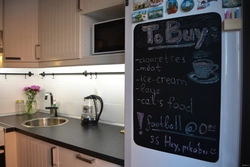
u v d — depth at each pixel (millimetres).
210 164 669
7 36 1791
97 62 1373
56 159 1290
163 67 766
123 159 960
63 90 2105
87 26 1503
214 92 660
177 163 737
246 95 623
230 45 631
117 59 1273
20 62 1804
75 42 1490
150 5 791
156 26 778
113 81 1709
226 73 639
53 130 1521
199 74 687
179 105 731
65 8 1562
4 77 2104
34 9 1817
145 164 815
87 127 1629
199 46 684
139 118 832
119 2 1244
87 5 1419
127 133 870
